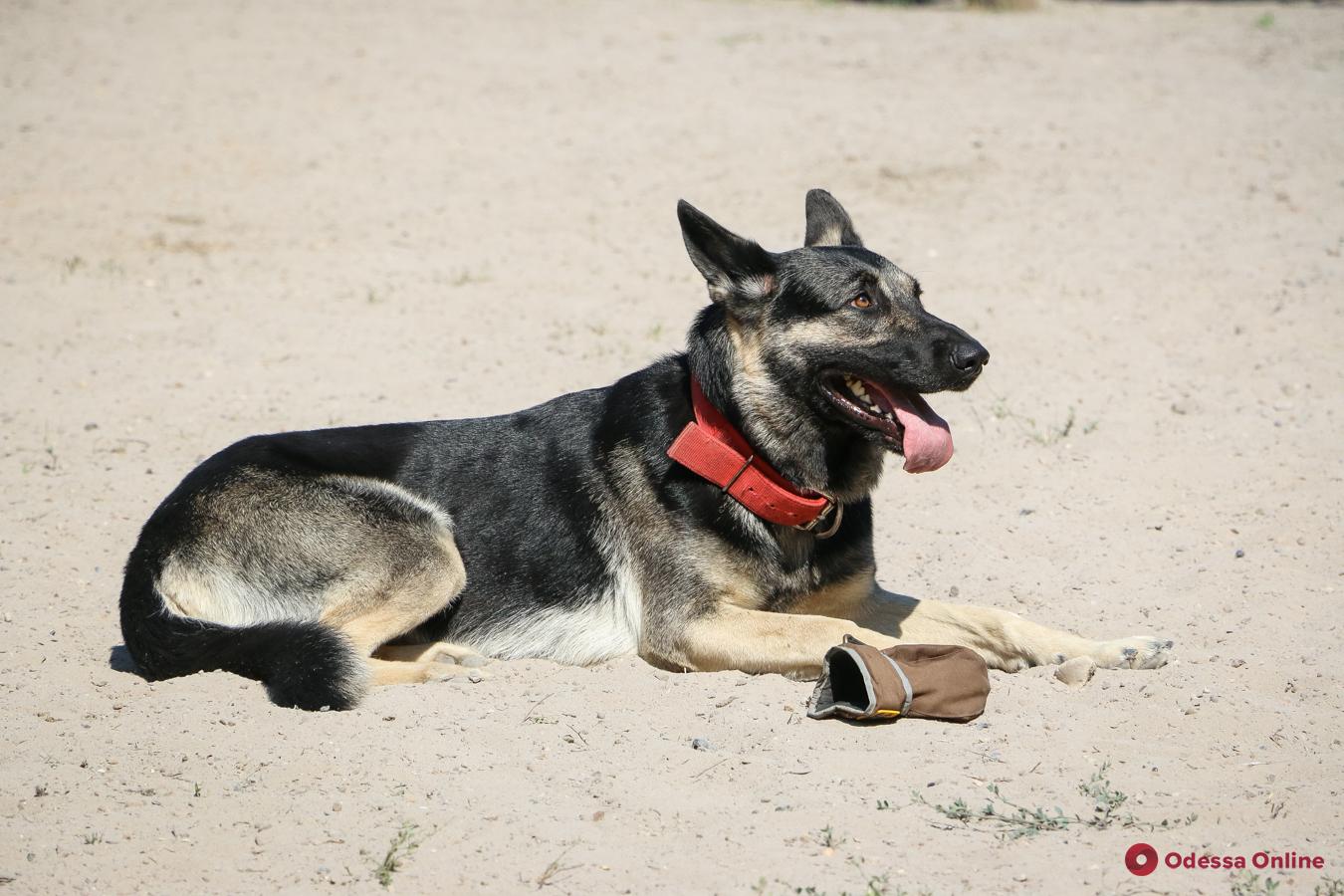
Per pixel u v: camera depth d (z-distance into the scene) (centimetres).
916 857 475
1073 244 1309
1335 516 791
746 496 636
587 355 1102
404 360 1102
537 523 688
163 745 568
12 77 1939
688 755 556
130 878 475
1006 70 1962
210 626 639
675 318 1188
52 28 2216
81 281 1282
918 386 630
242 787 534
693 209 640
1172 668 629
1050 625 698
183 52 2097
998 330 1131
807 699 606
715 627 642
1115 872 461
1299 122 1636
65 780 540
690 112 1788
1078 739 562
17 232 1397
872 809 508
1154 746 555
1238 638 662
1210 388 999
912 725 579
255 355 1119
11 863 482
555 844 489
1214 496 838
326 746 566
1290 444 895
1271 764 536
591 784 532
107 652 685
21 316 1196
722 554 644
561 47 2158
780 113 1764
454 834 497
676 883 464
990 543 799
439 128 1747
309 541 673
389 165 1616
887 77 1938
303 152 1655
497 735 576
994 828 492
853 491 664
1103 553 776
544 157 1638
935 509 851
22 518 844
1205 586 724
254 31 2244
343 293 1259
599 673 644
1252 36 2169
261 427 980
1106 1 2709
